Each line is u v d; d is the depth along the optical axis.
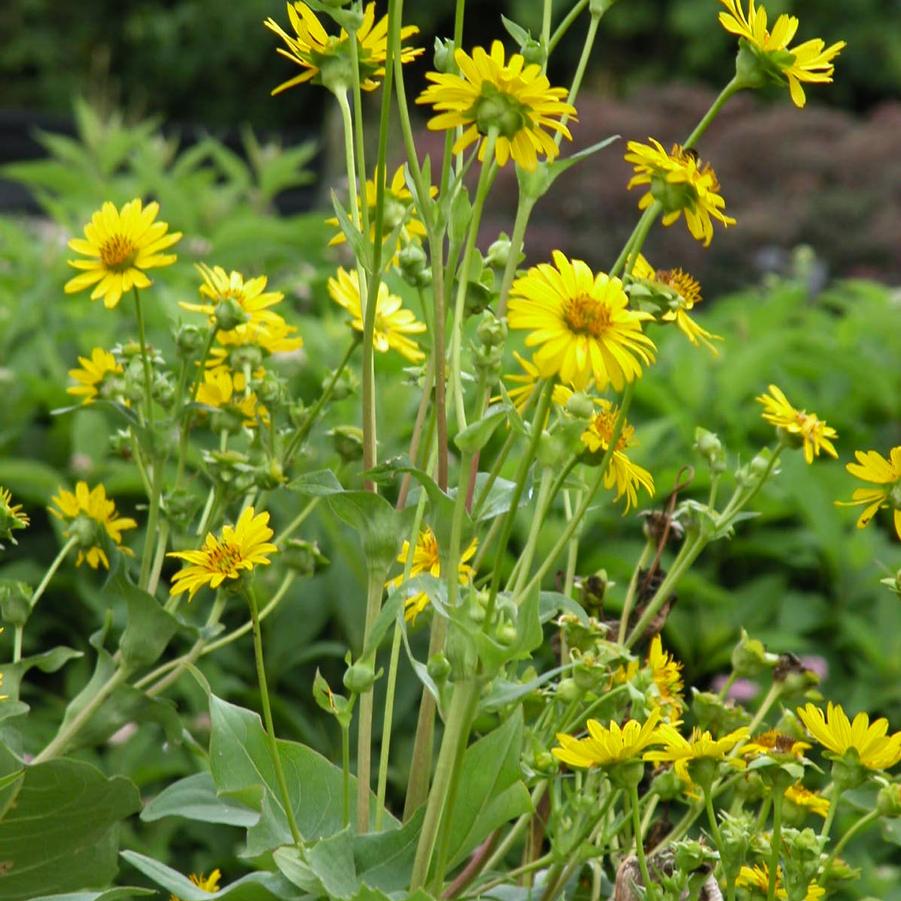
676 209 1.20
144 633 1.35
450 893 1.24
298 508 2.33
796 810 1.29
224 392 1.41
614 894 1.28
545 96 1.15
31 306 2.73
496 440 2.20
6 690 1.37
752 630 2.42
